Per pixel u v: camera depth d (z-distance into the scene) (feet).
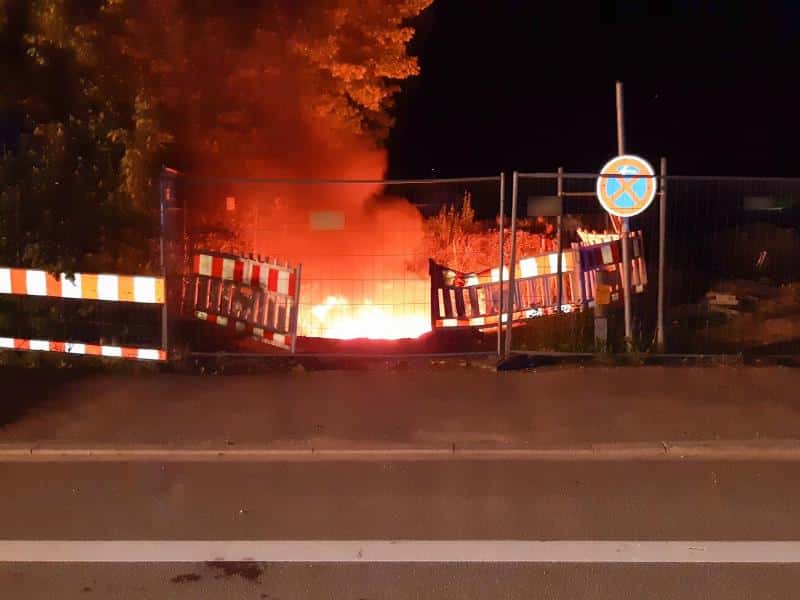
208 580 16.71
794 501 20.51
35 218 33.83
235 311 33.71
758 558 17.43
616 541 18.33
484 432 25.08
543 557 17.56
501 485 21.70
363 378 30.35
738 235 41.22
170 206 33.27
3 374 30.81
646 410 26.55
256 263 33.42
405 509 20.20
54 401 28.02
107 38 35.86
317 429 25.48
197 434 25.21
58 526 19.42
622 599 15.76
